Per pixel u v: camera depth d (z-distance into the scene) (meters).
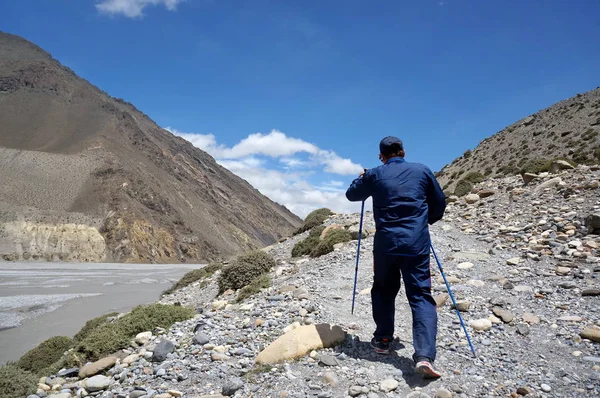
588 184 14.36
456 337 6.16
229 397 4.95
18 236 109.19
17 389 6.10
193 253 155.75
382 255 5.23
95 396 5.75
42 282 52.38
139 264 115.25
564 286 7.91
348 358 5.56
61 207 146.00
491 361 5.33
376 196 5.41
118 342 7.56
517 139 76.25
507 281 8.48
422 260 5.12
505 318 6.64
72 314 30.31
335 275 10.80
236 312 8.42
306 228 25.48
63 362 7.32
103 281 56.56
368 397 4.60
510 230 12.69
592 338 5.68
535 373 4.95
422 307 5.04
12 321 27.70
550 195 15.30
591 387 4.53
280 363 5.57
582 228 11.23
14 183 151.00
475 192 20.41
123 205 155.75
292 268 14.17
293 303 8.36
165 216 172.25
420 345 4.87
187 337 7.17
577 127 64.75
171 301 18.98
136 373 6.11
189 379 5.57
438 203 5.47
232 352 6.20
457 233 13.69
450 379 4.88
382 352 5.59
